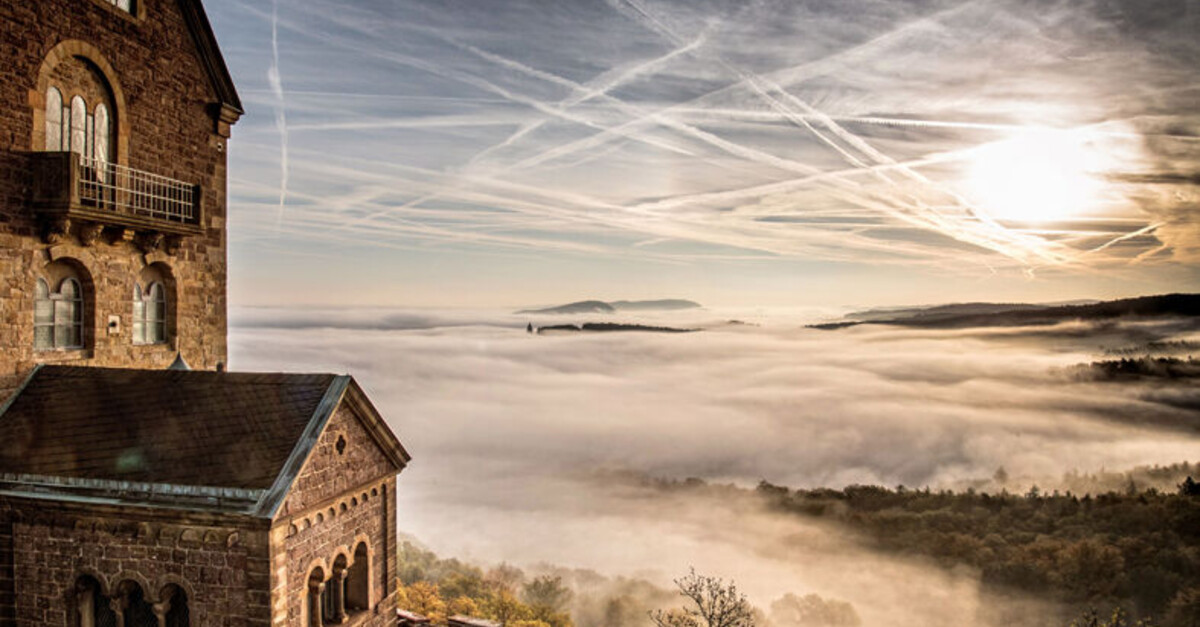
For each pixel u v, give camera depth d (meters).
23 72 18.77
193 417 16.70
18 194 18.56
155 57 23.38
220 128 26.31
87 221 19.92
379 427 18.47
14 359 18.38
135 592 15.37
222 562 14.55
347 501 17.27
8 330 18.23
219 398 17.22
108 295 21.42
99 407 17.31
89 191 20.80
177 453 15.69
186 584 14.73
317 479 16.05
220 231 26.44
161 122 23.64
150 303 23.55
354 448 17.72
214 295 26.08
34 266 19.02
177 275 24.23
